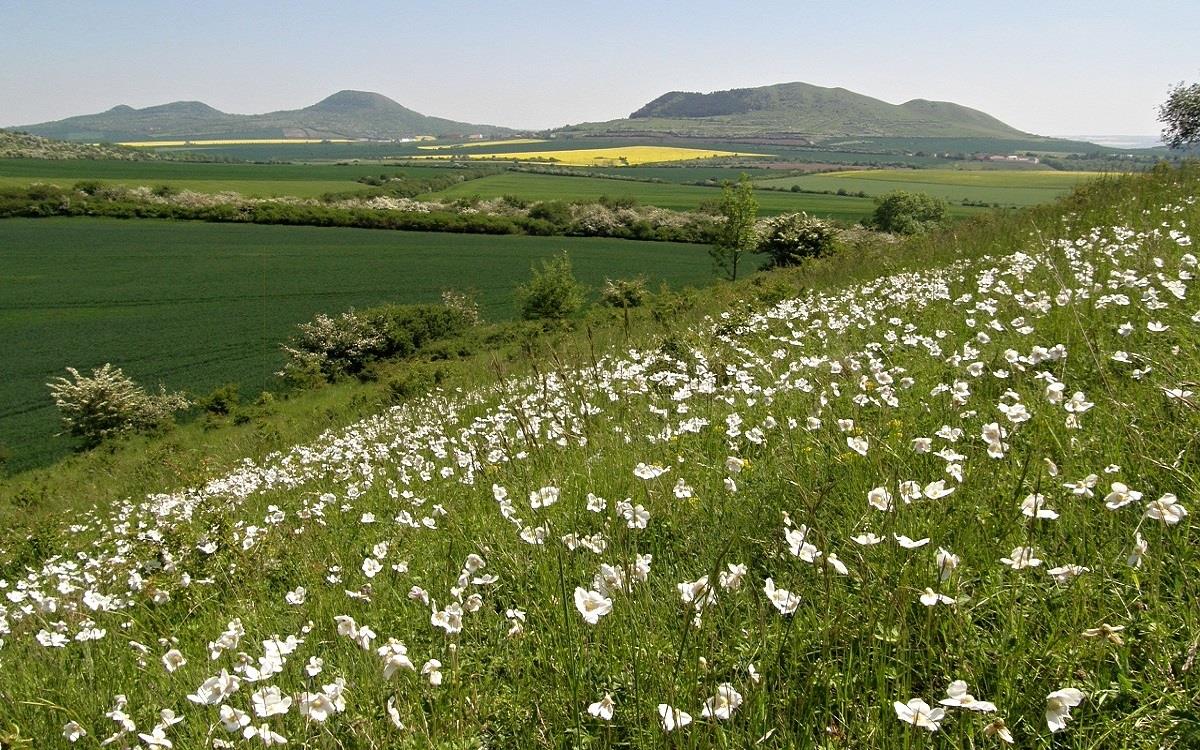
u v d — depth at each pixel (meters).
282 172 163.88
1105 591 2.64
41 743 3.28
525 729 2.71
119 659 4.13
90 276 61.62
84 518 15.29
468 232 91.19
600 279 60.44
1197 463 3.17
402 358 37.09
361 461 10.38
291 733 2.86
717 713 2.30
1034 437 3.78
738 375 6.68
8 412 33.34
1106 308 5.93
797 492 3.84
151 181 123.94
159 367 39.56
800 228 37.84
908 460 3.84
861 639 2.62
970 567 2.93
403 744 2.72
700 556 3.63
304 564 5.46
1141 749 2.10
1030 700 2.27
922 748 2.12
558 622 3.26
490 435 7.47
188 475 10.54
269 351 42.88
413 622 3.76
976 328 6.70
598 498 4.21
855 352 6.86
